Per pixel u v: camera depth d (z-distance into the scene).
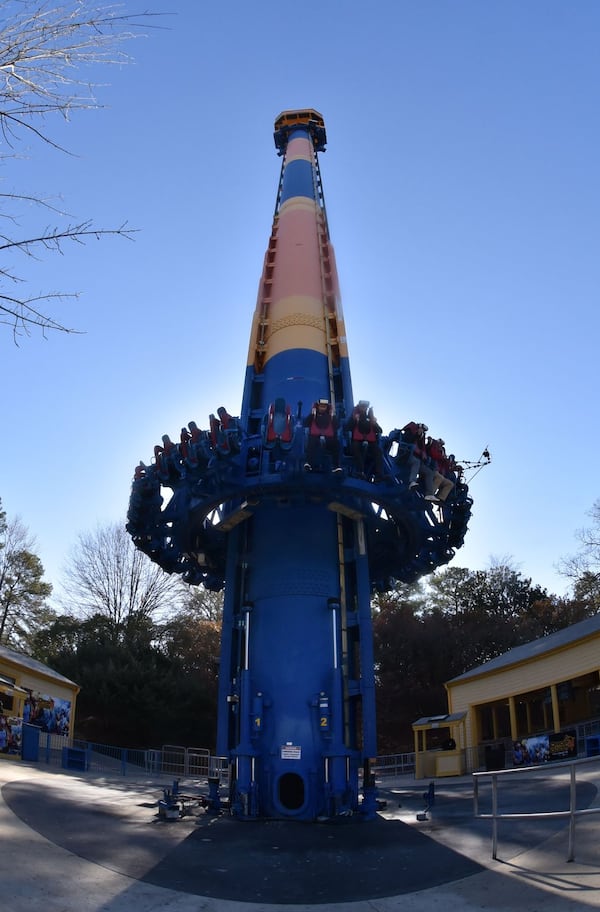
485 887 9.70
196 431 19.61
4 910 8.10
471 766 34.25
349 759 18.16
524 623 64.62
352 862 11.85
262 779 17.78
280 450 18.56
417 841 13.25
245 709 18.28
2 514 62.34
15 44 6.51
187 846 12.74
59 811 14.68
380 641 62.59
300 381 22.92
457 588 73.25
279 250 26.92
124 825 14.27
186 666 58.00
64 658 52.75
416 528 21.06
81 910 8.53
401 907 9.24
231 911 9.16
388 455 19.33
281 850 12.78
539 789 18.72
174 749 51.00
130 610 60.38
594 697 36.81
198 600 66.56
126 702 49.72
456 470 21.30
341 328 24.27
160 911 8.88
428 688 60.91
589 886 8.91
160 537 22.48
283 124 36.28
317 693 18.47
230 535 21.17
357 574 20.14
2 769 21.25
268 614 19.48
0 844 10.94
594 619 35.50
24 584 61.53
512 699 36.22
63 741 38.22
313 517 20.53
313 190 30.12
